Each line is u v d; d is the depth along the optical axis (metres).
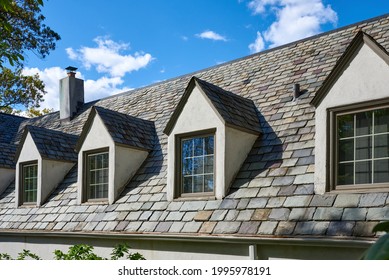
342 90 6.61
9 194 13.02
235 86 10.80
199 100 8.30
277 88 9.57
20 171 12.20
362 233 5.43
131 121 10.77
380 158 6.12
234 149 7.93
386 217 5.43
